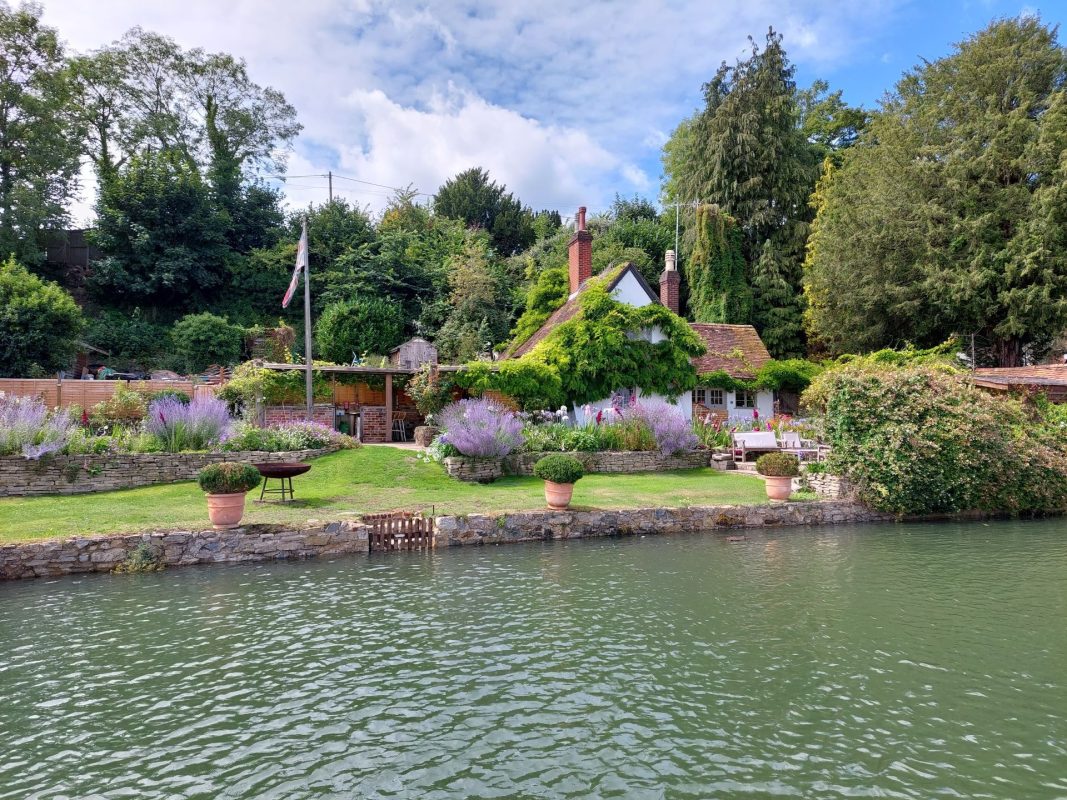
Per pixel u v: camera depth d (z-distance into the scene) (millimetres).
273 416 22719
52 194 37719
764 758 4777
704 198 39938
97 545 10070
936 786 4414
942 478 15117
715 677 6195
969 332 30328
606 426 20672
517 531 12391
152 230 39469
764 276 38031
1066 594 8922
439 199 57656
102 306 39031
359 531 11398
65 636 7273
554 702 5676
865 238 30828
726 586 9289
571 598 8703
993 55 29828
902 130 31891
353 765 4703
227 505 10945
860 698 5762
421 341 34125
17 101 35500
